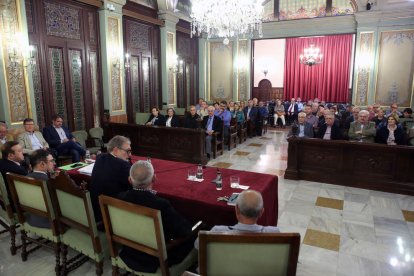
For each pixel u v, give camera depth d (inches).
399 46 343.3
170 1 347.6
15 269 108.3
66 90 255.1
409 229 139.6
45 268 109.1
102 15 275.0
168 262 82.3
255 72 536.1
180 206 103.1
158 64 365.7
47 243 120.0
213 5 234.2
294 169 205.8
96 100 285.7
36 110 230.7
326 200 172.2
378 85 358.9
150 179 83.8
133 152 279.3
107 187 100.0
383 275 107.0
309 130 221.9
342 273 108.0
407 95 348.2
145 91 349.7
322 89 486.6
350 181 192.4
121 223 82.4
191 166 138.6
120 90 301.4
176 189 108.9
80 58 265.7
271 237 59.2
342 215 153.6
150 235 78.3
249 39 417.4
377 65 355.3
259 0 238.1
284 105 464.8
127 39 314.5
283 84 518.0
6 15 193.2
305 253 120.4
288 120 461.4
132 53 323.0
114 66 291.9
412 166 176.9
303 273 108.0
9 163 114.4
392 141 200.4
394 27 341.4
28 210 104.9
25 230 110.4
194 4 239.8
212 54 441.1
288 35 398.9
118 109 301.9
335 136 210.8
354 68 366.6
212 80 447.5
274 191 120.5
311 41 482.3
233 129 305.6
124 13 298.7
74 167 138.5
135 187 83.9
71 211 95.0
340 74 470.6
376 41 351.3
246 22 242.7
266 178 120.0
